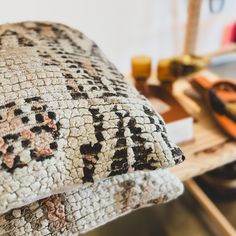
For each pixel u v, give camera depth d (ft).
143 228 4.65
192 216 4.77
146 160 2.39
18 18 4.51
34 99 2.38
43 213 2.45
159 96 4.04
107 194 2.68
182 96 4.42
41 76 2.52
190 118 3.60
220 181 4.59
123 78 2.88
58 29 3.40
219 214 4.08
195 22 5.19
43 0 4.51
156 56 5.83
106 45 5.29
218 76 4.95
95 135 2.35
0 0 4.30
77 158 2.28
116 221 4.71
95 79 2.64
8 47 2.82
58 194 2.52
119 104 2.50
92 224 2.62
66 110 2.38
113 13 5.03
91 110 2.42
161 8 5.34
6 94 2.39
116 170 2.34
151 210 4.86
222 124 3.79
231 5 5.96
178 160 2.45
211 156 3.55
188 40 5.38
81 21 4.89
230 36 6.36
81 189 2.60
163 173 2.88
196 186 4.33
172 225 4.68
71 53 2.91
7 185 2.06
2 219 2.39
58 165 2.22
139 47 5.58
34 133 2.22
